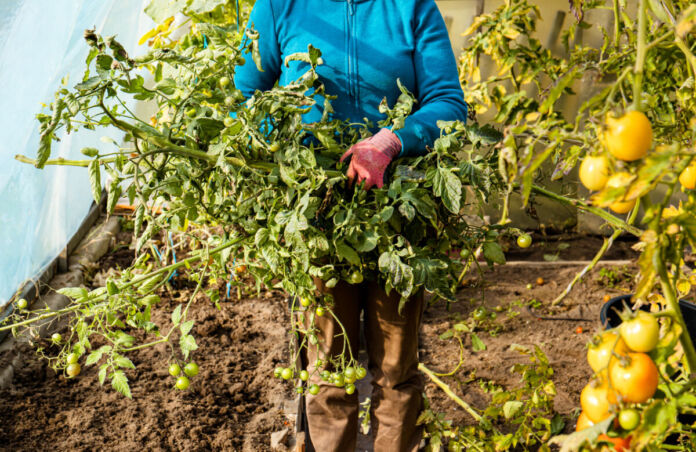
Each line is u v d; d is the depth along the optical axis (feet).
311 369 7.53
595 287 13.84
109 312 6.53
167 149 5.76
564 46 15.62
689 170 4.10
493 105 16.08
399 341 7.18
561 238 16.43
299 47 6.81
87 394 10.14
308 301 6.70
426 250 6.60
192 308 12.90
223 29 6.28
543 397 7.75
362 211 6.27
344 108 6.80
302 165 5.89
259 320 12.60
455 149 6.30
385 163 6.18
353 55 6.70
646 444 3.73
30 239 10.95
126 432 9.25
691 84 5.97
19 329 11.12
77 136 11.91
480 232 7.03
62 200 12.32
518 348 7.69
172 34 13.69
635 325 3.63
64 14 10.62
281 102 6.00
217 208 6.59
